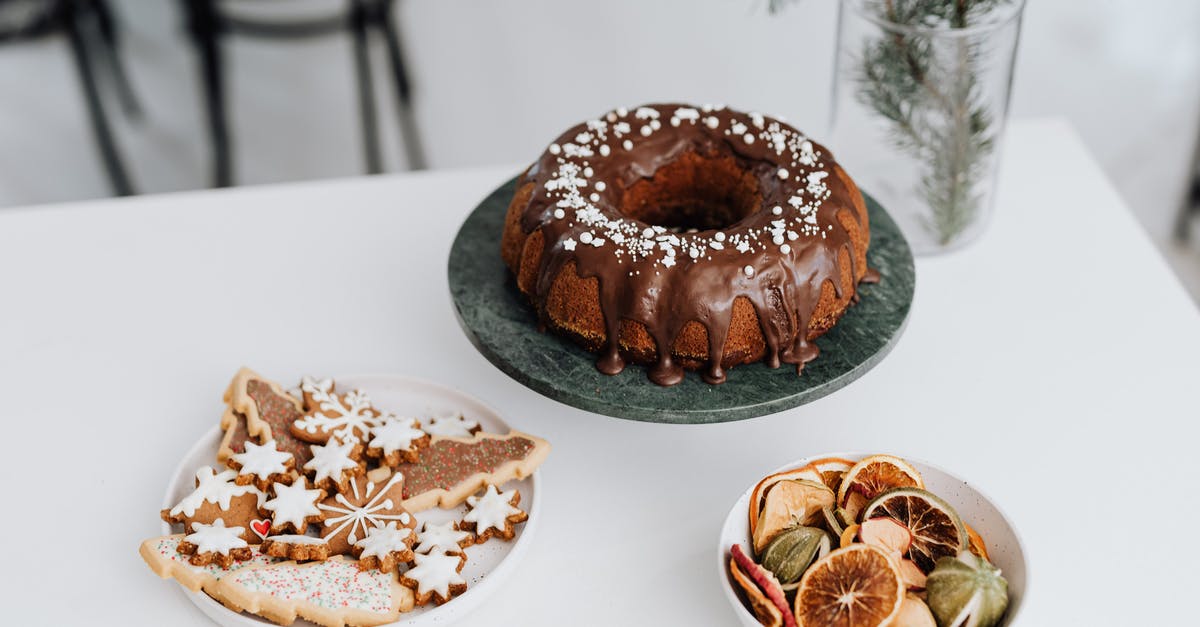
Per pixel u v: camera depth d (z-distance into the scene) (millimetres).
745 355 1071
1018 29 1175
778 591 950
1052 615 1011
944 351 1180
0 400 1150
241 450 1070
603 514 1071
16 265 1267
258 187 1352
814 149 1145
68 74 1811
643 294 1052
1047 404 1139
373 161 1932
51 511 1079
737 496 1082
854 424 1126
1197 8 1667
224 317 1217
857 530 981
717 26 1728
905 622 942
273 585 984
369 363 1179
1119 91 1763
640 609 1022
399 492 1047
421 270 1260
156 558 1000
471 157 1925
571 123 1870
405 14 1756
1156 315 1210
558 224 1084
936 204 1236
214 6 1751
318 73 1824
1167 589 1022
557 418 1136
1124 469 1093
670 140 1160
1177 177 1842
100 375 1170
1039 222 1301
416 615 999
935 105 1185
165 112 1867
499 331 1096
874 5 1184
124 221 1312
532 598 1027
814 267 1067
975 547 1001
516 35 1774
